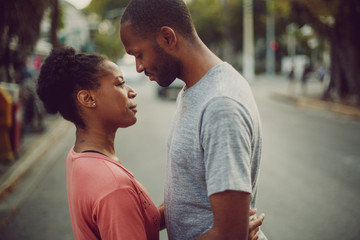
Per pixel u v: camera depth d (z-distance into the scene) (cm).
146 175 551
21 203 462
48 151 784
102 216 113
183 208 122
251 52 3319
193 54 122
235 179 103
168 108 1470
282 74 4634
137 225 117
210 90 115
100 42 3503
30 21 657
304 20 1545
